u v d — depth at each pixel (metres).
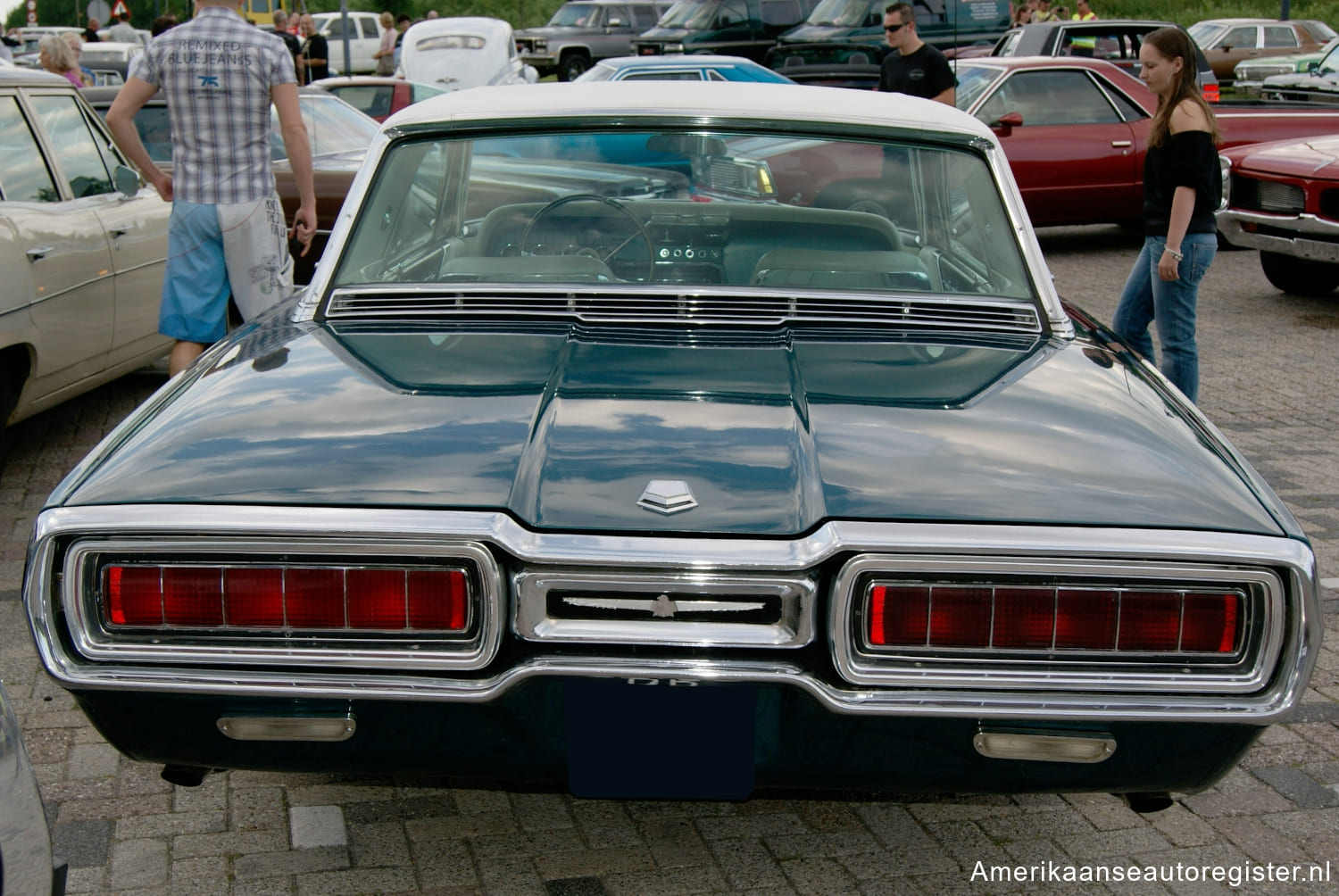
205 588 1.95
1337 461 5.49
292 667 1.96
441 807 2.75
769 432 2.17
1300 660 1.93
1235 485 2.10
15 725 1.84
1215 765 2.00
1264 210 8.88
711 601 1.92
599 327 2.74
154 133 8.19
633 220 3.12
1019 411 2.30
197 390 2.42
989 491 2.01
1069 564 1.90
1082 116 10.99
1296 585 1.92
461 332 2.70
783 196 3.10
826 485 2.01
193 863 2.51
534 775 2.03
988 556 1.90
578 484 2.01
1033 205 10.88
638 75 11.52
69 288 4.92
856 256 3.01
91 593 1.97
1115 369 2.60
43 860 1.81
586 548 1.90
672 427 2.18
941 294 2.87
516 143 3.14
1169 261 5.42
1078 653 1.92
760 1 20.09
